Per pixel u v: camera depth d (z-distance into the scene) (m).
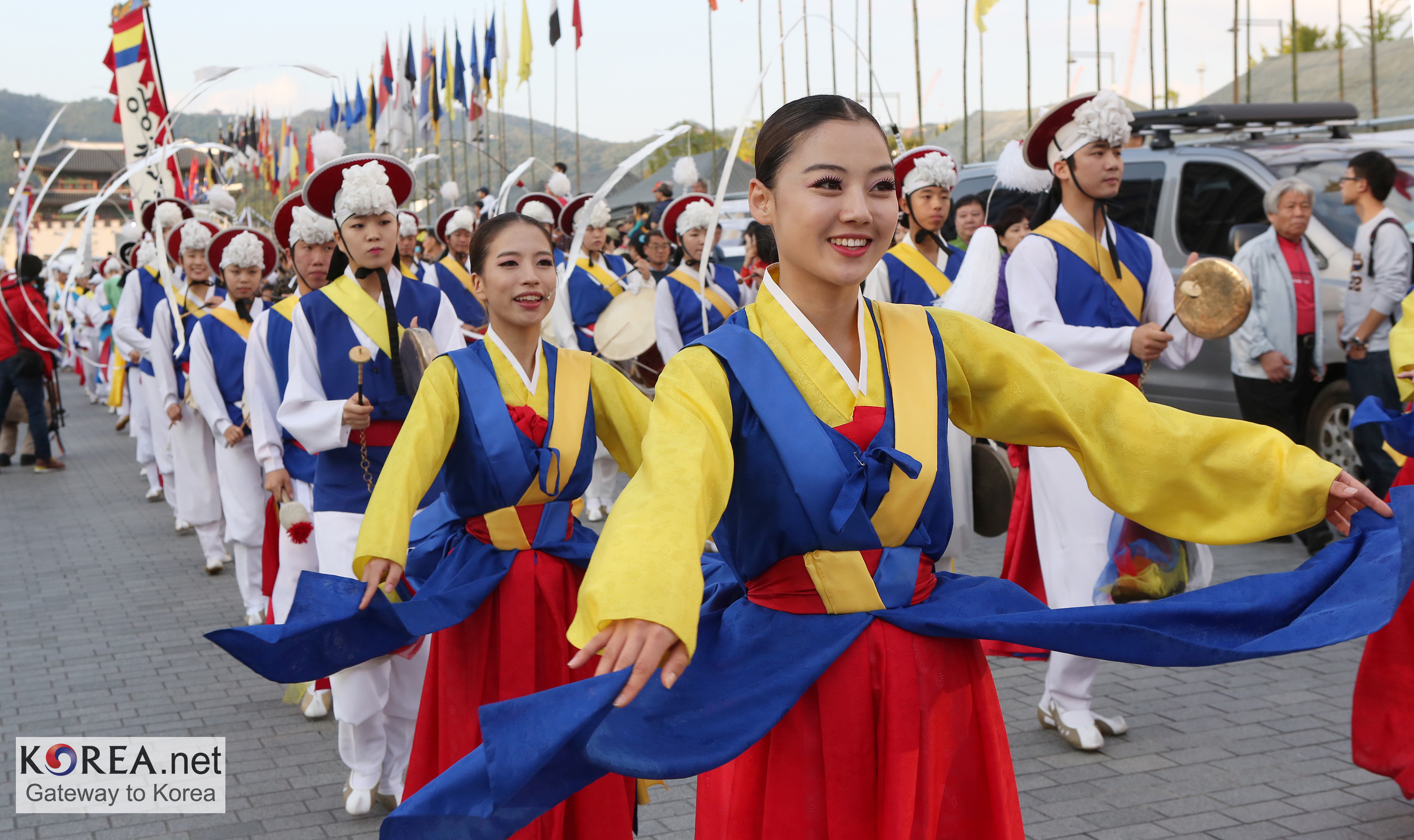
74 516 10.34
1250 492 1.97
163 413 9.45
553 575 3.09
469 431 3.07
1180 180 8.22
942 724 1.94
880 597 1.89
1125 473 2.00
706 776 2.04
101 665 5.95
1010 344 2.03
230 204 10.30
